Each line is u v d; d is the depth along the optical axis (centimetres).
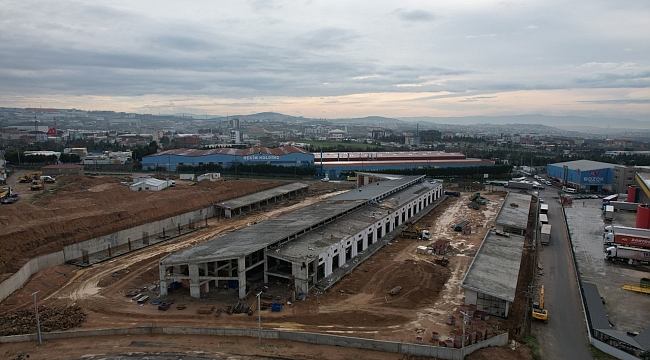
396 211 7150
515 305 4281
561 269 5391
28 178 10256
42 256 5294
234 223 7781
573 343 3603
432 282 4769
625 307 4269
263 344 3512
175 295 4472
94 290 4647
